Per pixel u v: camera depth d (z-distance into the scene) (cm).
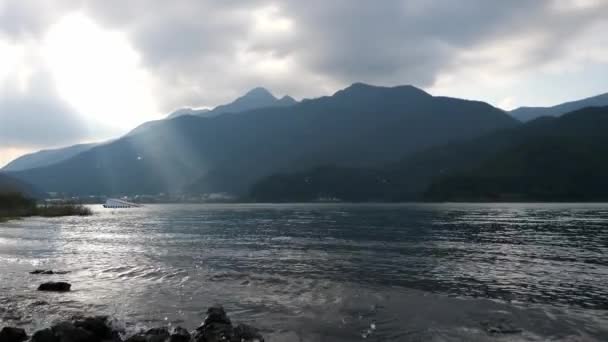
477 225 6184
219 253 3231
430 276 2253
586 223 6378
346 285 2022
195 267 2562
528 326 1391
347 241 4100
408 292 1873
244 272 2384
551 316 1499
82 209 11744
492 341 1254
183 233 5259
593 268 2505
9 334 1239
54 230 5781
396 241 4069
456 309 1598
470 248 3481
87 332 1255
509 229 5422
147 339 1232
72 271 2447
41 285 1961
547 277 2231
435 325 1408
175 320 1488
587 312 1546
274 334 1326
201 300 1753
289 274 2319
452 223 6656
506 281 2117
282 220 8319
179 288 1978
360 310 1589
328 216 9869
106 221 8375
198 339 1220
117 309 1623
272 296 1814
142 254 3186
